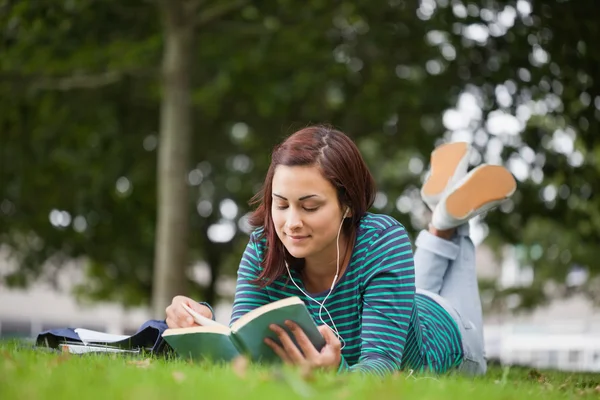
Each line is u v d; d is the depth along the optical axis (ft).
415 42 39.99
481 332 16.75
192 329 10.83
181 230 39.63
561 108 36.76
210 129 50.47
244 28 40.81
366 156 50.44
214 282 61.26
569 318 101.76
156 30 42.27
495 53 37.17
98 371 8.87
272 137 48.75
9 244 53.47
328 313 12.54
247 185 53.01
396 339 11.87
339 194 12.00
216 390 7.49
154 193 50.78
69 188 49.19
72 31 38.96
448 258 16.65
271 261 12.49
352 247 12.43
